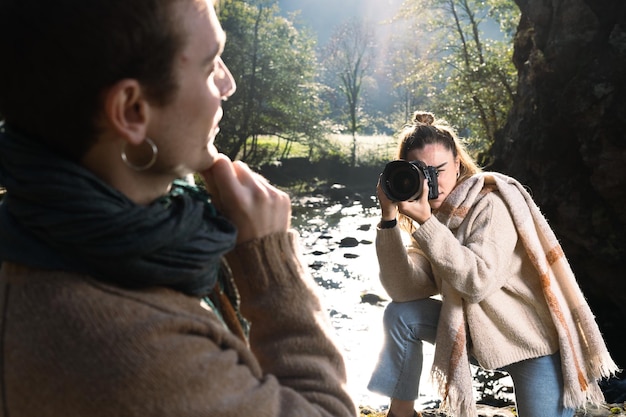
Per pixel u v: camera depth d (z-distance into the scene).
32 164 0.71
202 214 0.78
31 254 0.72
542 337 2.47
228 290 0.97
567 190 10.58
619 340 9.30
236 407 0.72
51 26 0.67
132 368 0.68
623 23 10.13
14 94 0.71
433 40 27.98
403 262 2.60
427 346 7.70
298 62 31.06
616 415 3.78
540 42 12.13
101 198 0.70
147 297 0.74
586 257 10.26
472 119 23.52
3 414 0.71
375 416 3.86
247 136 29.92
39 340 0.69
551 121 11.01
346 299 10.56
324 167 30.00
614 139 9.53
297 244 0.92
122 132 0.73
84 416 0.67
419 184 2.34
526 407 2.51
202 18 0.77
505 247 2.41
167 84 0.74
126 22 0.69
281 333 0.85
